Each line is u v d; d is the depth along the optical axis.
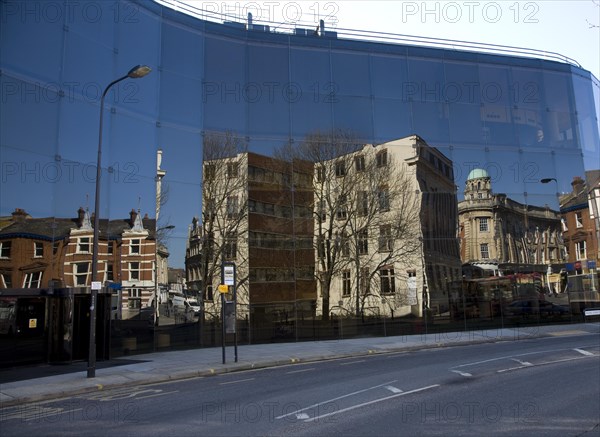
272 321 23.33
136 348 19.58
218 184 23.28
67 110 18.58
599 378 12.16
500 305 26.89
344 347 20.69
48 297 17.05
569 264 28.58
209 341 22.06
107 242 19.27
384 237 25.45
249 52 24.94
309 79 25.69
